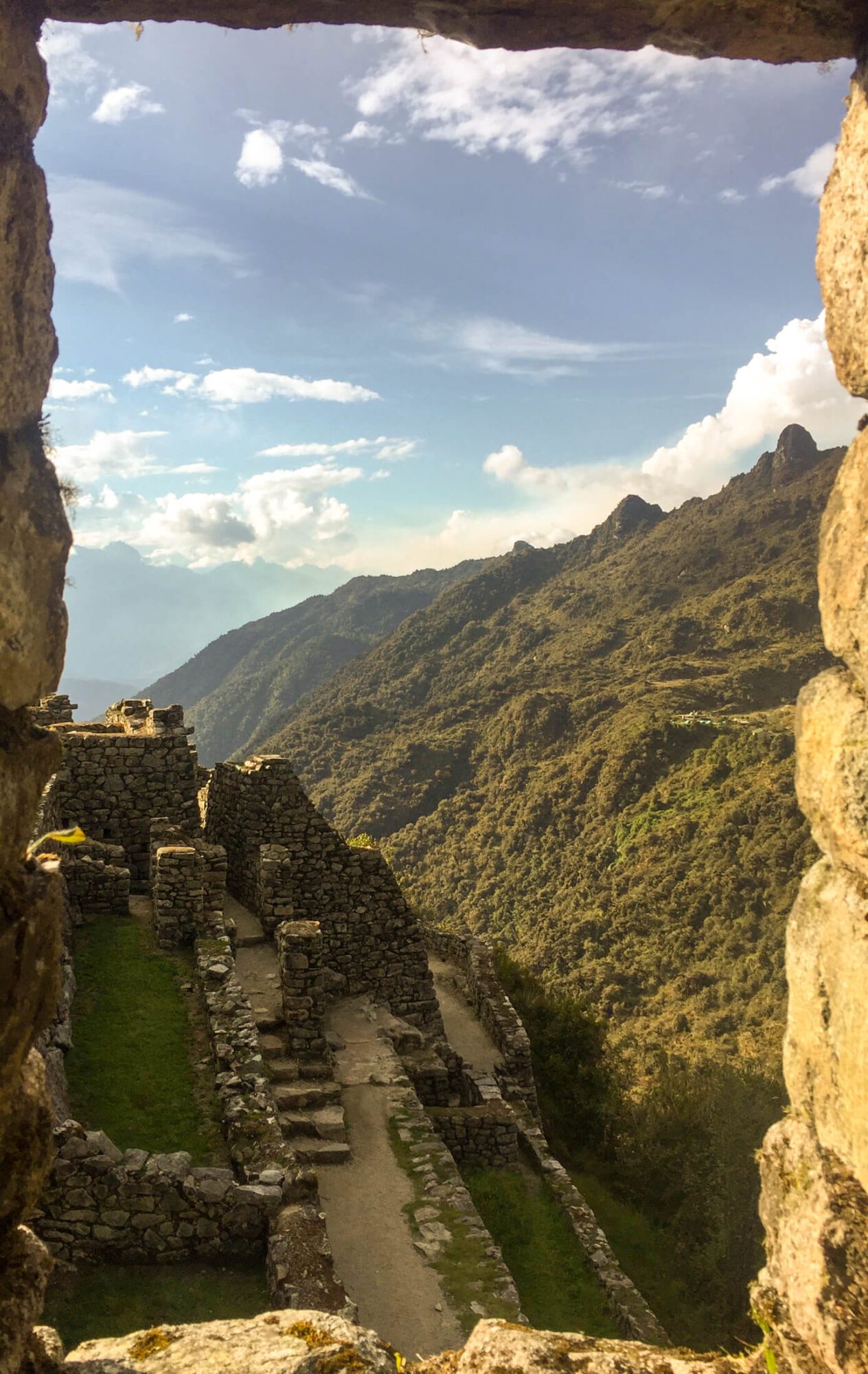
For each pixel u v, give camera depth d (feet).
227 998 34.12
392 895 48.01
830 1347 9.29
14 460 8.66
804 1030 10.29
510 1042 49.65
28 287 8.78
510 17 9.98
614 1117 59.00
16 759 8.86
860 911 9.18
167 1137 27.20
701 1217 47.11
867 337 8.93
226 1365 10.91
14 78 8.64
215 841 53.36
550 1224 37.24
